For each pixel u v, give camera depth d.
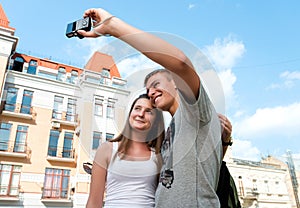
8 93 10.38
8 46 10.57
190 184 0.64
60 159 10.13
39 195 9.56
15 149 9.87
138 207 0.66
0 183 9.27
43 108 10.72
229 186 0.84
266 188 13.89
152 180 0.73
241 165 13.68
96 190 0.77
